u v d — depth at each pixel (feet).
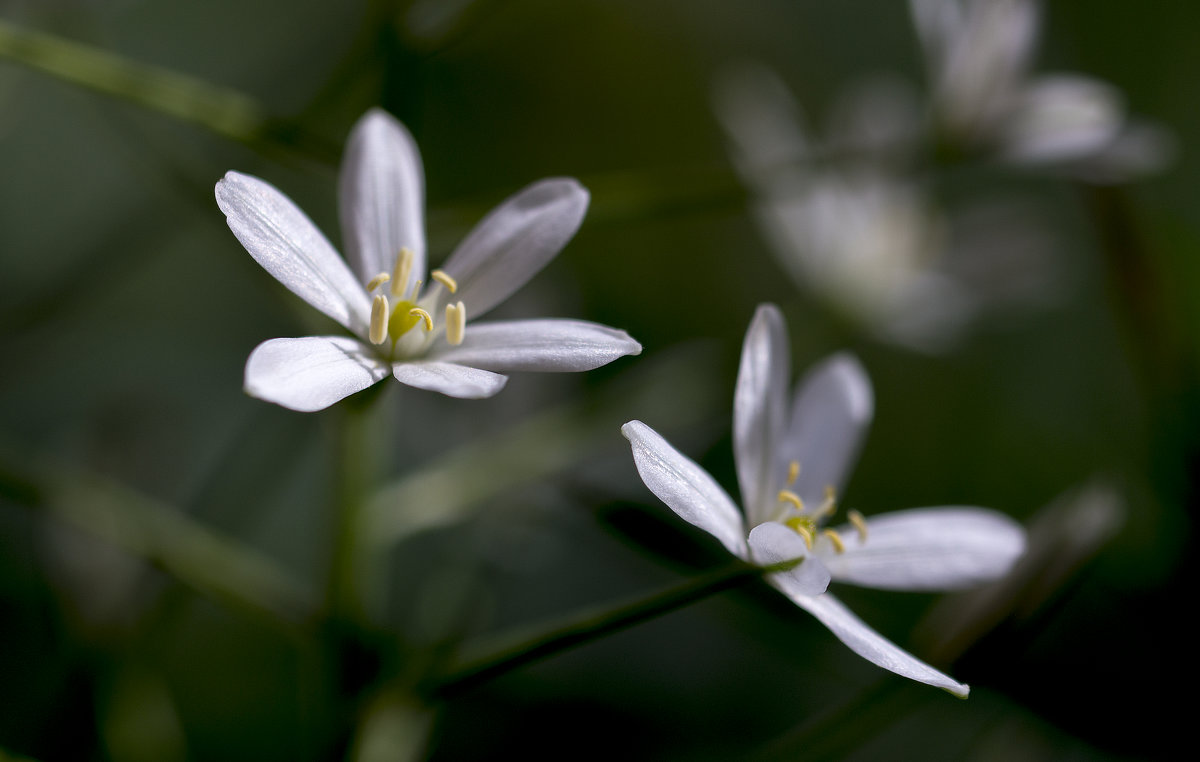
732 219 1.36
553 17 1.38
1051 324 1.27
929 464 1.24
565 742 1.07
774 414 0.90
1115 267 1.04
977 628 0.92
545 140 1.42
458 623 1.01
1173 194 1.20
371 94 1.01
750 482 0.90
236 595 0.95
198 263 1.24
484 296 0.89
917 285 1.23
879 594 1.05
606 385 1.09
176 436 1.14
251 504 1.06
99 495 0.95
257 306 1.24
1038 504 1.19
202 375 1.19
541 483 1.06
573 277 1.32
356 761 0.95
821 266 1.21
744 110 1.22
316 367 0.85
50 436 1.12
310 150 0.95
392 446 1.14
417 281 0.90
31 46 0.93
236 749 1.09
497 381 0.85
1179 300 1.02
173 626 1.03
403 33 0.98
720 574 0.87
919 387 1.26
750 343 0.89
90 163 1.30
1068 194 1.34
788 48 1.54
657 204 1.01
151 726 0.98
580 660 1.11
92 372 1.15
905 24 1.57
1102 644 0.98
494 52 1.38
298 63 1.24
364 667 0.95
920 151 1.10
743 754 1.09
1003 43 1.08
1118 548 0.99
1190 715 0.96
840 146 1.11
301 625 0.96
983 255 1.25
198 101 0.94
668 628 1.12
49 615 1.00
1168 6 1.21
